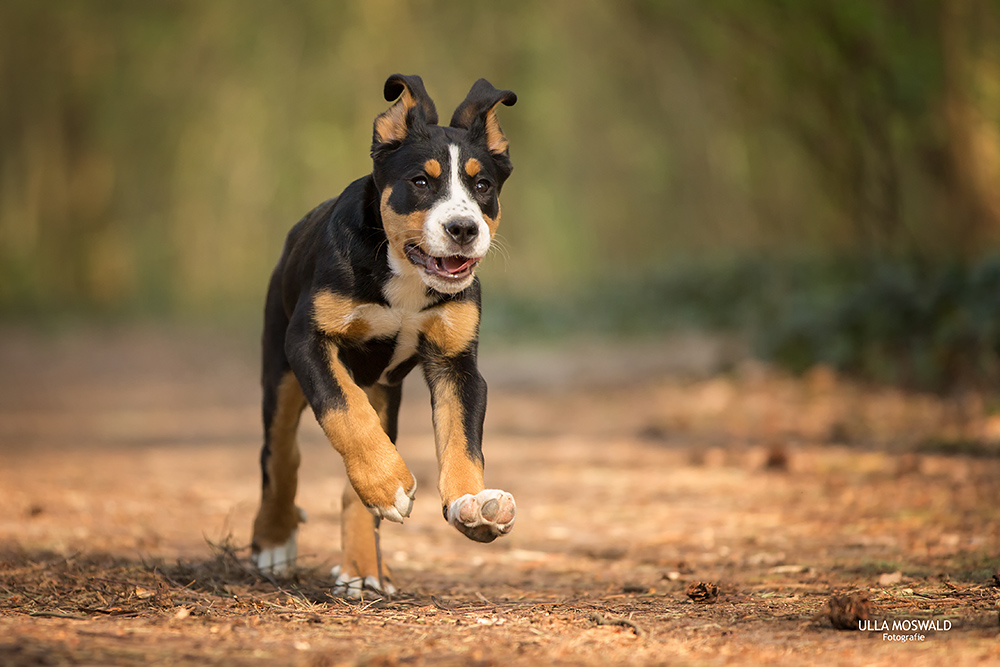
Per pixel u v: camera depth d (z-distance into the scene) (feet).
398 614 16.29
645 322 83.51
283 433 19.54
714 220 98.94
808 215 87.04
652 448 38.37
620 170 115.75
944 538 21.94
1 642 13.09
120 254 140.46
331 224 17.94
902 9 53.78
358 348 18.13
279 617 15.69
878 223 61.26
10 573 18.19
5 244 135.13
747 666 13.02
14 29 126.93
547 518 27.50
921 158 56.59
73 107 134.62
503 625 15.55
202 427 49.55
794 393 47.42
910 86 54.24
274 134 125.90
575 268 126.00
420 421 49.39
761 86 68.03
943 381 44.01
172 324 127.75
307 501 29.78
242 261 141.28
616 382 58.85
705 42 66.59
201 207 138.72
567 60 108.37
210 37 123.54
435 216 17.21
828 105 61.00
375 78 117.60
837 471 31.09
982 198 55.31
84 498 29.50
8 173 134.21
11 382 72.49
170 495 30.91
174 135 133.18
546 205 125.18
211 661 12.76
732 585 18.72
